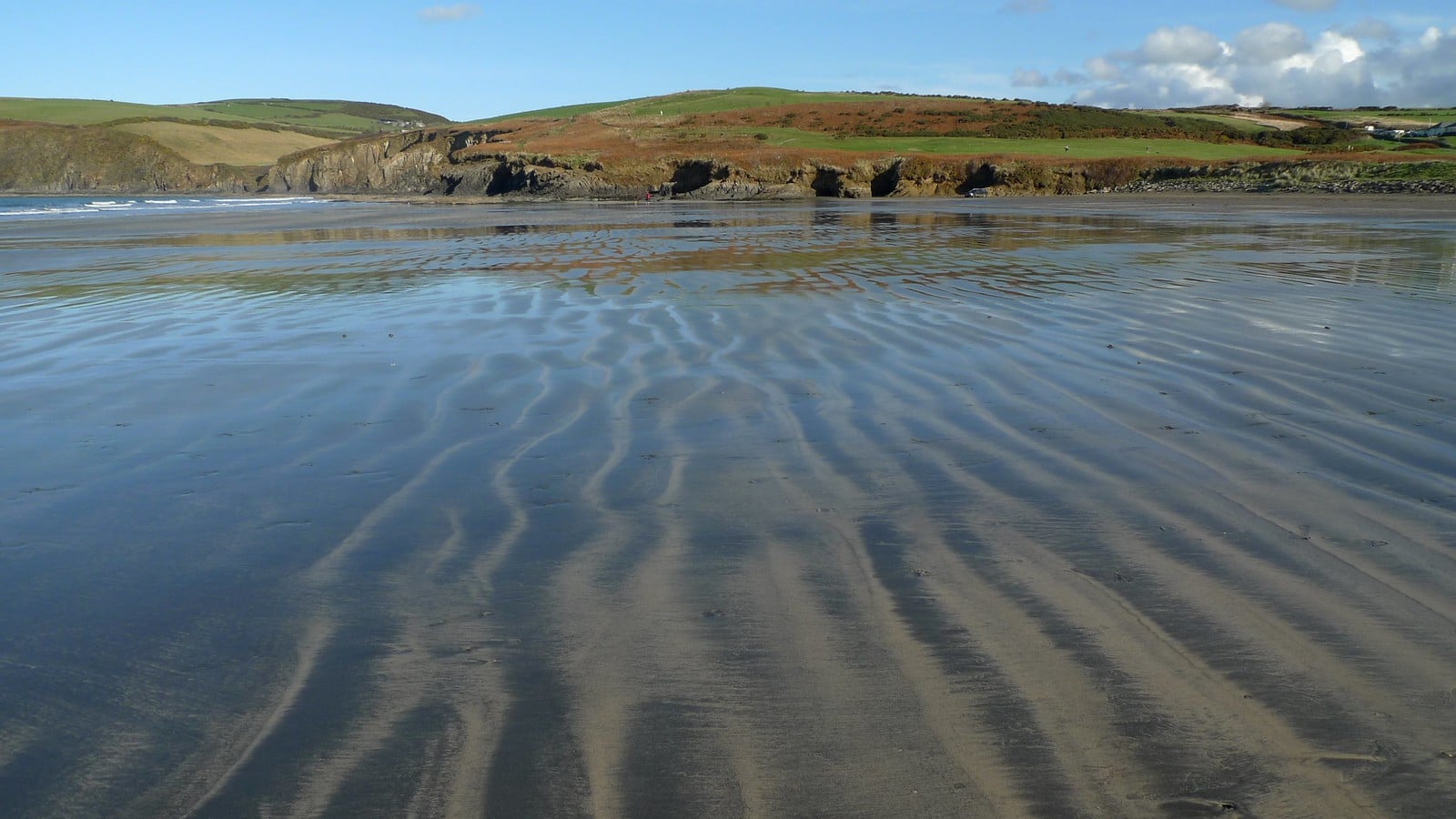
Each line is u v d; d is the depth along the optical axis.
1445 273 12.31
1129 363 7.25
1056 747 2.47
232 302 11.28
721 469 5.00
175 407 6.43
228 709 2.79
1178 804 2.23
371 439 5.65
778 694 2.77
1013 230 22.47
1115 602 3.31
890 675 2.86
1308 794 2.25
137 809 2.33
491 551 3.97
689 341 8.45
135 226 29.53
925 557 3.79
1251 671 2.81
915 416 5.93
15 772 2.49
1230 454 5.00
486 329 9.23
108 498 4.69
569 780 2.39
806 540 4.01
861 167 63.91
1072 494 4.48
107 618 3.41
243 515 4.43
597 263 15.41
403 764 2.48
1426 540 3.77
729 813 2.25
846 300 10.76
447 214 38.66
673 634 3.18
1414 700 2.63
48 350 8.45
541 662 3.02
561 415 6.10
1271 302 10.01
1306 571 3.52
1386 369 6.75
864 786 2.33
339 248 19.34
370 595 3.56
